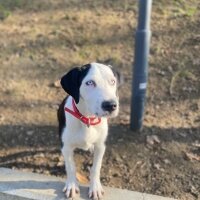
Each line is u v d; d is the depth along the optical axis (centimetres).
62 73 219
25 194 153
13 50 233
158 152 174
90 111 131
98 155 152
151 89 209
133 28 246
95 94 128
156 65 222
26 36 242
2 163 170
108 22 251
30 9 265
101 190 152
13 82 214
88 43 236
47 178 160
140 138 181
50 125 189
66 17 256
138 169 166
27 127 188
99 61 224
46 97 205
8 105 201
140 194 154
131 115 182
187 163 169
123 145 177
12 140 182
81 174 164
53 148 178
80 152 175
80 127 144
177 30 244
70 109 143
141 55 173
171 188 158
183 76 215
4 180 158
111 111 126
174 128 187
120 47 234
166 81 213
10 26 251
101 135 148
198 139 181
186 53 229
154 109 198
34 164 169
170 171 166
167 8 261
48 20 255
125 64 223
